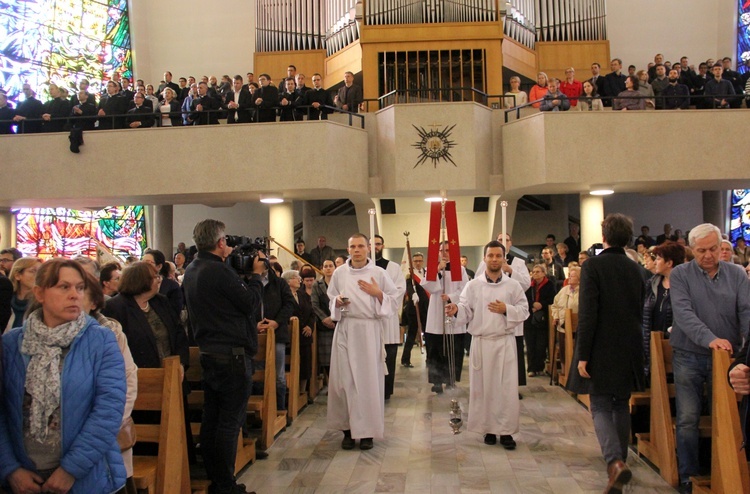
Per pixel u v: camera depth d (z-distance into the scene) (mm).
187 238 16844
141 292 4105
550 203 16078
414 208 14195
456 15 13352
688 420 4234
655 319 5250
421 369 9570
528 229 15812
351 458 5281
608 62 14930
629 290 4352
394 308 5688
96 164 11695
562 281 10500
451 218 6309
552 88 11570
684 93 11742
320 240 14461
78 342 2619
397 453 5406
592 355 4328
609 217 4531
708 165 11414
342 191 11836
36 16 14172
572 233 15023
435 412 6840
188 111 11766
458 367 7934
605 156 11422
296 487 4602
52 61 14484
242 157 11492
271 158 11445
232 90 13211
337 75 14508
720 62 12031
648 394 5227
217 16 16422
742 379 2834
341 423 5617
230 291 4227
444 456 5293
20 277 4293
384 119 12234
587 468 4922
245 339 4297
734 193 15328
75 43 14992
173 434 3799
